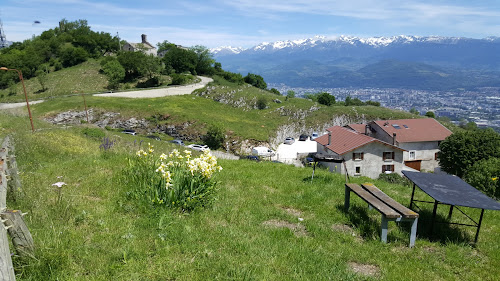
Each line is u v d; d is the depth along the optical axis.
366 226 7.51
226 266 5.06
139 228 6.27
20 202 7.01
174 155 8.83
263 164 15.49
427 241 7.11
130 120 68.31
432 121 57.12
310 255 5.83
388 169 42.81
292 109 78.19
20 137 19.00
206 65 125.69
